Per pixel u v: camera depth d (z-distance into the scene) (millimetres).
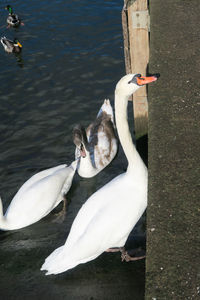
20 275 5711
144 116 7203
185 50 6031
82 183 7723
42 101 9656
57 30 12664
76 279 5480
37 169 7773
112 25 12586
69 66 10914
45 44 12070
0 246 6336
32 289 5449
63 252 5195
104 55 11234
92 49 11555
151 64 5887
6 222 6637
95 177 7832
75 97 9688
